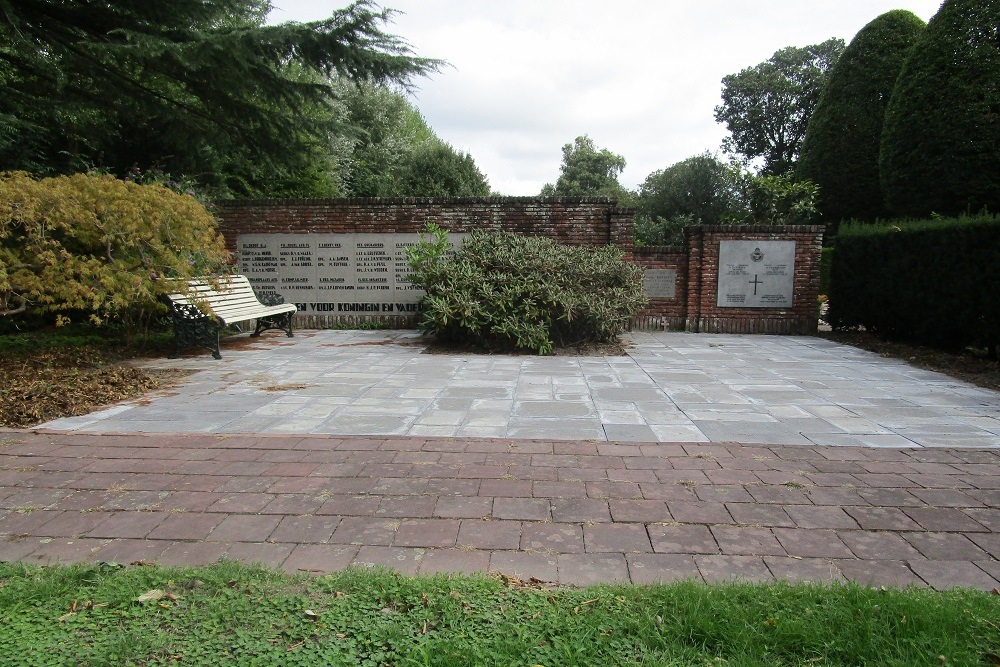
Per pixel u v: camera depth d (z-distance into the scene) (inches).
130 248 330.6
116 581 102.1
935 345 382.3
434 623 90.6
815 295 477.1
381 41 429.1
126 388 254.7
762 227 474.6
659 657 82.6
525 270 388.5
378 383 275.6
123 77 438.3
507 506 136.9
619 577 107.1
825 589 99.0
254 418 213.6
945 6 569.6
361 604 95.0
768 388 267.3
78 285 287.7
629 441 186.2
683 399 245.0
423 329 441.1
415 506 137.0
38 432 194.7
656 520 129.9
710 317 480.7
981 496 143.3
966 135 548.4
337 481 152.3
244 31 396.2
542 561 112.7
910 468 162.4
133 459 169.0
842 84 776.3
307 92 467.5
